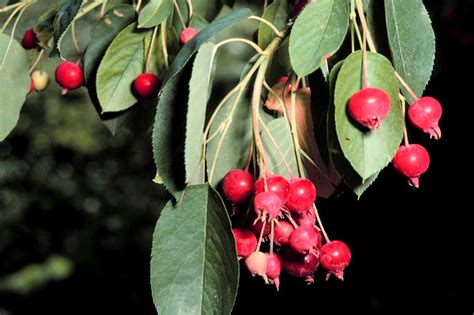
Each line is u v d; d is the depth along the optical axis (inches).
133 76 19.7
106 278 75.7
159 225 17.7
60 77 20.8
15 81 19.9
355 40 18.8
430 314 30.7
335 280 33.3
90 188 93.4
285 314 34.9
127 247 84.7
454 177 29.0
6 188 96.0
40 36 20.9
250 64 19.1
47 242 89.4
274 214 16.8
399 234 29.8
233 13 17.9
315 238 17.3
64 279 78.0
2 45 19.8
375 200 29.3
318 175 18.5
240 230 17.7
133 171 93.4
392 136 16.5
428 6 29.1
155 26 19.7
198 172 18.1
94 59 20.2
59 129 96.8
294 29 17.0
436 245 29.8
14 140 98.1
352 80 16.6
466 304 29.9
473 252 29.4
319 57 16.9
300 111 18.6
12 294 78.8
